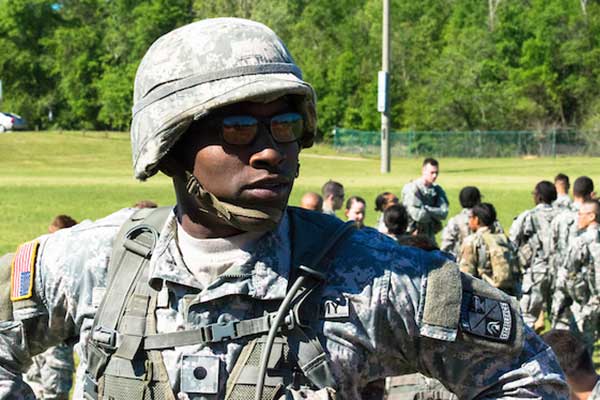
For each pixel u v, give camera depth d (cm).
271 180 241
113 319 254
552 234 1159
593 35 8519
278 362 242
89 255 268
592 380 458
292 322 243
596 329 1059
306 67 9262
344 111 9075
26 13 11350
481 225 1068
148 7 10525
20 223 2605
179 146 250
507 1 9188
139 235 265
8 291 281
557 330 468
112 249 266
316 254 251
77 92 10788
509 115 8381
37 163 6128
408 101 8662
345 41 9438
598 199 1174
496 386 250
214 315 246
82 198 3397
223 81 241
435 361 252
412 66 8950
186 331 245
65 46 10838
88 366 257
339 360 246
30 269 275
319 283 248
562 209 1181
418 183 1506
